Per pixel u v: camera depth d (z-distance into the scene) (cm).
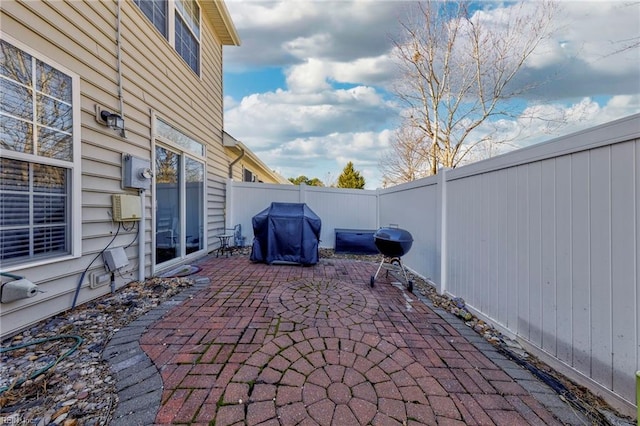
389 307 326
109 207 339
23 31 239
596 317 179
